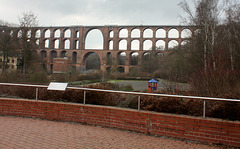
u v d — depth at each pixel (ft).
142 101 15.97
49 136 12.48
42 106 17.12
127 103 16.97
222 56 39.55
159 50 196.65
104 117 15.35
